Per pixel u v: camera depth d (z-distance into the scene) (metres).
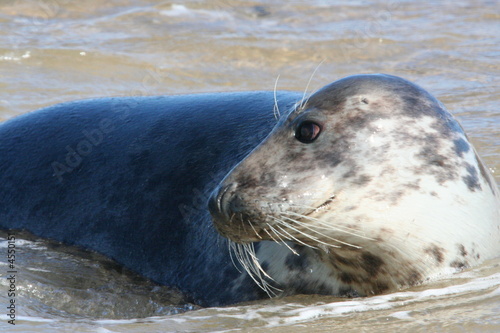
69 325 18.27
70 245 24.95
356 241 18.16
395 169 18.09
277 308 18.78
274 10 54.03
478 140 29.03
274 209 17.84
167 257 22.67
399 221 17.97
